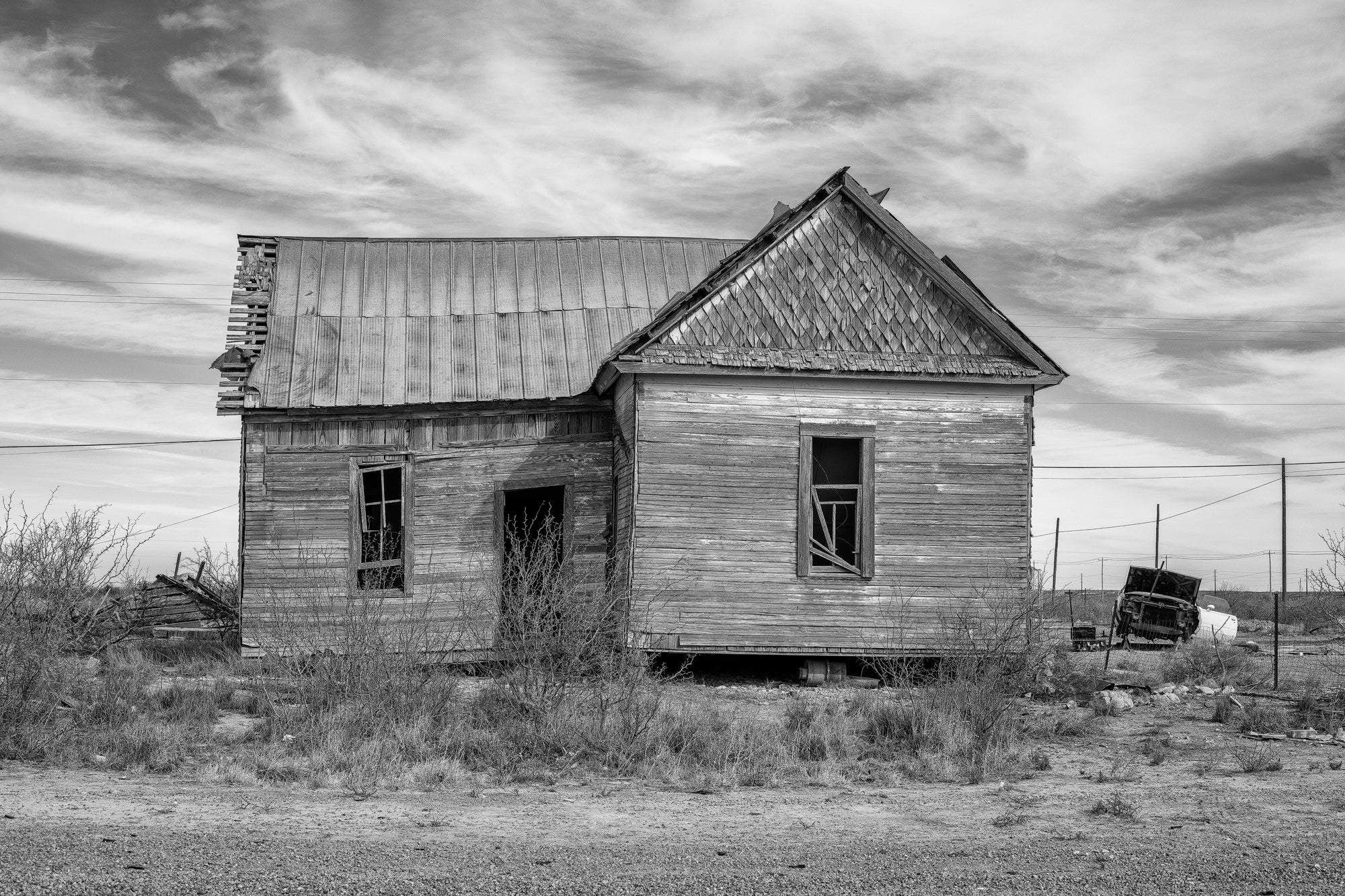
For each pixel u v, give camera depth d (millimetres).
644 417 18172
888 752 12195
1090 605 45469
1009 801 10008
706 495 18203
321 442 19906
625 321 21672
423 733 11977
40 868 6867
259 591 19469
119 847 7453
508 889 6707
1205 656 20984
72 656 13734
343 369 20359
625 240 23453
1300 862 7762
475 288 22234
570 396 20047
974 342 19125
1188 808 9734
